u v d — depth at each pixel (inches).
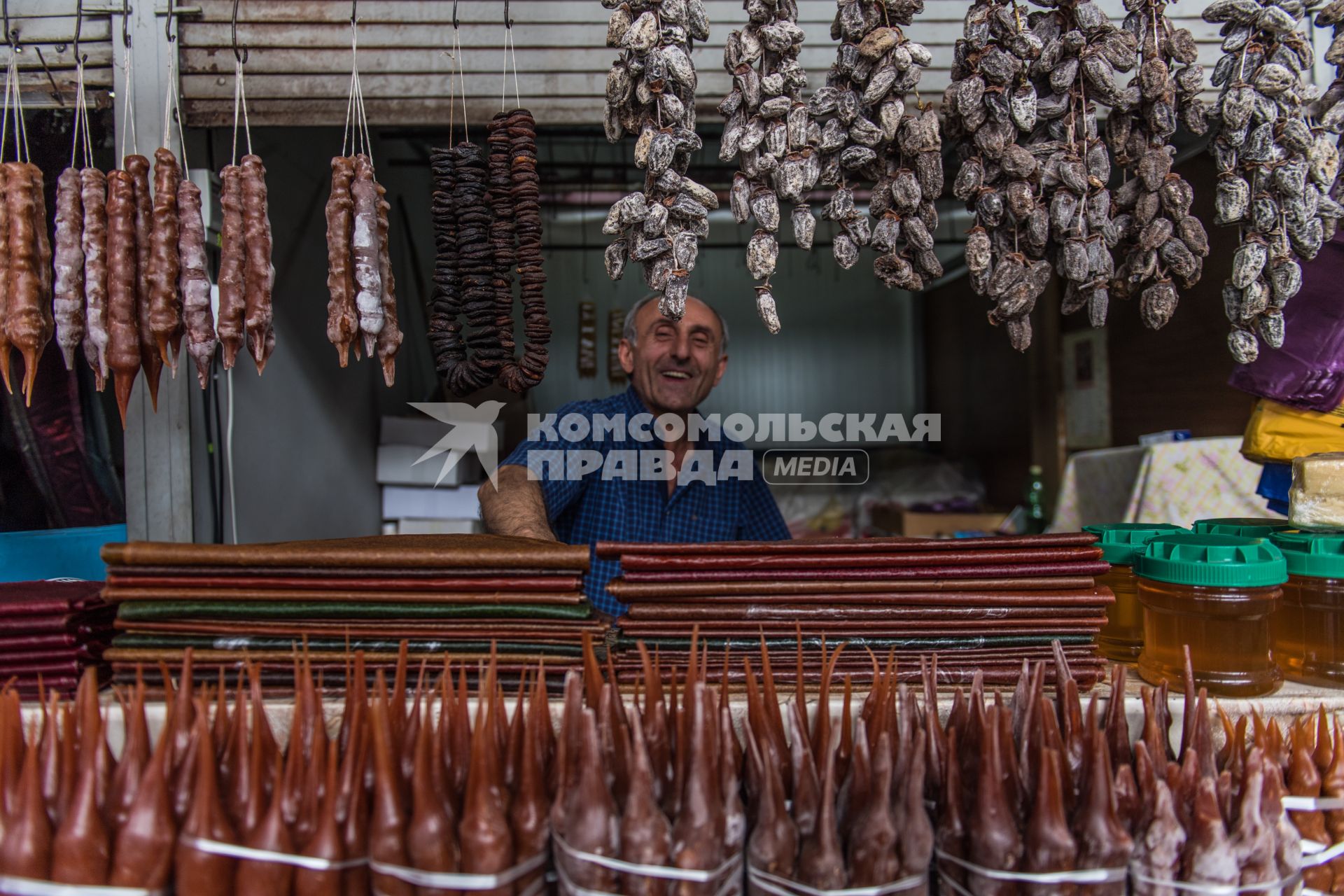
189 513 63.6
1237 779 31.5
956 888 29.2
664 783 30.1
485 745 28.0
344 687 34.8
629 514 67.8
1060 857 27.6
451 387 44.9
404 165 117.4
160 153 39.7
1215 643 35.5
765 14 39.3
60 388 61.7
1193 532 44.1
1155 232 42.1
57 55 59.9
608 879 27.0
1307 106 45.6
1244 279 42.2
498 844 27.0
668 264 38.6
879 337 180.2
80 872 26.6
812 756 30.7
